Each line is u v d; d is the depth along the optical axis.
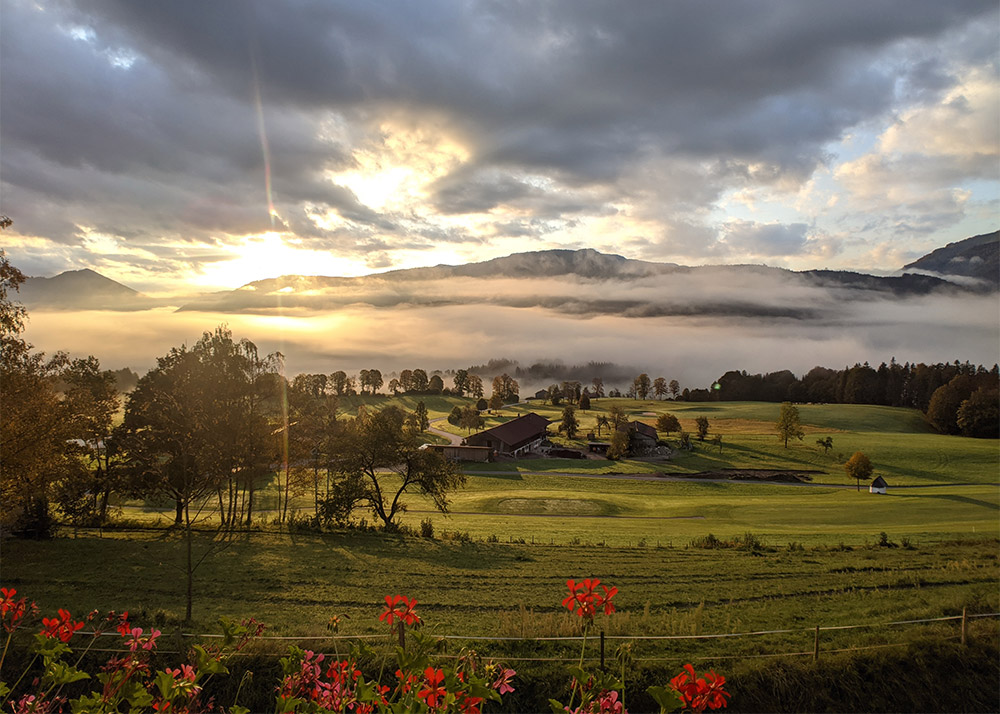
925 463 103.25
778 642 21.53
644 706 18.33
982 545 39.56
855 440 125.19
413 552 39.34
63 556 34.66
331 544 41.56
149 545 38.50
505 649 20.77
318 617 25.06
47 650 5.40
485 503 72.62
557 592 29.84
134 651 5.62
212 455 38.59
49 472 36.66
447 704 4.71
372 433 53.19
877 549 39.06
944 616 23.62
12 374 33.56
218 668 5.42
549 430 150.00
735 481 91.88
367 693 5.07
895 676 19.59
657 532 52.03
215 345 47.91
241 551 38.09
